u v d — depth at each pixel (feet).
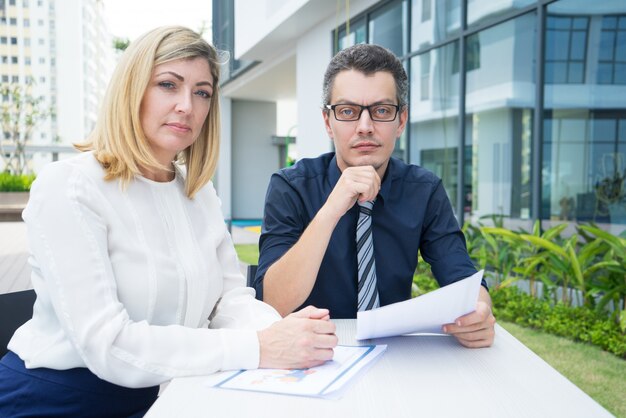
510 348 3.90
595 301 12.73
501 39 17.07
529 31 15.93
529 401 2.89
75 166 3.71
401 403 2.86
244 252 28.66
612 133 13.69
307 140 31.65
